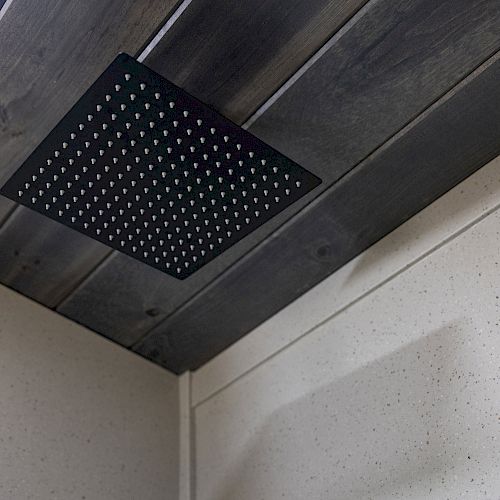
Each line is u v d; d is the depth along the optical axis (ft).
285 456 5.37
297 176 4.31
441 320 4.74
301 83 4.40
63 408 5.72
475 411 4.34
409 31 4.16
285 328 5.77
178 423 6.30
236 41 4.25
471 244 4.73
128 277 5.74
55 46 4.37
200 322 6.05
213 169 4.26
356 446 4.91
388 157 4.75
